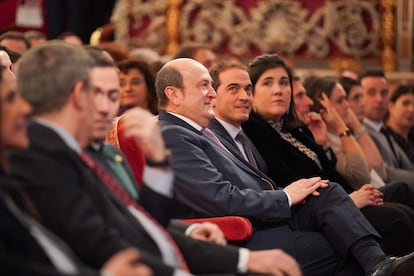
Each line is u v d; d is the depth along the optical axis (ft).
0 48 31.35
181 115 30.22
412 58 65.10
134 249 19.13
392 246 32.68
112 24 63.98
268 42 63.67
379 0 64.85
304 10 63.98
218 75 32.50
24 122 18.17
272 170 34.30
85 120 19.95
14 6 61.72
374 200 33.40
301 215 29.94
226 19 63.72
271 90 34.71
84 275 16.71
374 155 41.55
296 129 36.32
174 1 63.72
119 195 20.92
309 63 63.87
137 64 36.88
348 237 29.01
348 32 64.23
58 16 61.98
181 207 28.68
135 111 20.66
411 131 51.31
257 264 21.91
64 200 18.74
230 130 32.58
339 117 39.24
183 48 41.65
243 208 28.60
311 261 29.01
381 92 47.34
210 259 22.02
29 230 17.40
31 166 18.78
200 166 28.71
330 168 36.83
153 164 20.99
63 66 19.61
